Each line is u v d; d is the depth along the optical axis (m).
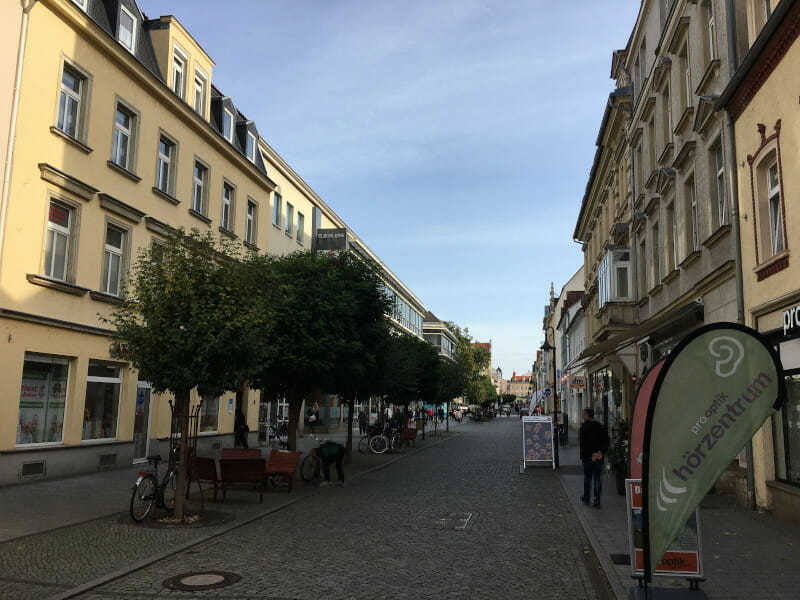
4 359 13.88
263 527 10.04
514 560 7.99
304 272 16.64
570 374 54.38
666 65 17.23
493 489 15.07
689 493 5.48
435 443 33.88
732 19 12.36
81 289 16.36
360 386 20.28
